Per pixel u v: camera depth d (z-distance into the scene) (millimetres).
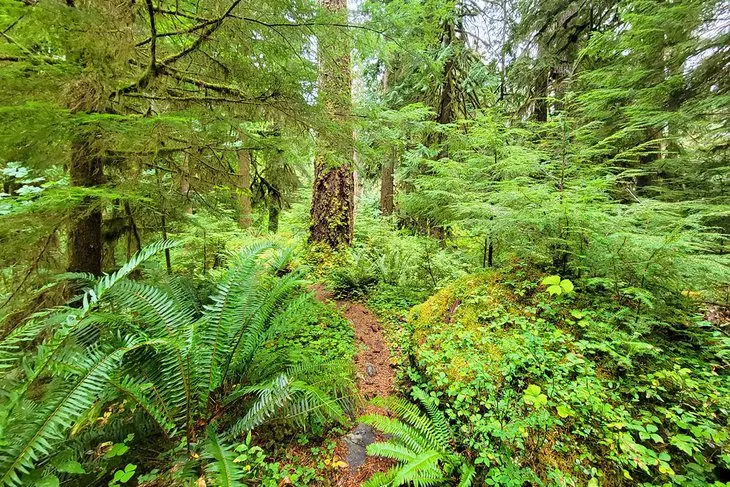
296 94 3209
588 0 6105
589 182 3336
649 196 5324
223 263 5879
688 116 4008
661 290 2928
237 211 4836
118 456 1915
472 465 2076
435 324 3645
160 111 3293
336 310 4508
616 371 2447
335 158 3949
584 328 2844
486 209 3590
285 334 3291
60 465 1530
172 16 2588
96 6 1968
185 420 2150
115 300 2236
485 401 2312
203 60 3027
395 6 3088
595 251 3105
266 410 2066
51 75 2039
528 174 4246
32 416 1436
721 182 4742
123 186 2797
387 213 10250
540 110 7496
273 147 3588
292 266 5434
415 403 2875
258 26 2633
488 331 3137
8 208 2471
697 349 2684
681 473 1806
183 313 2543
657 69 4590
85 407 1508
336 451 2379
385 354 3809
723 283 2891
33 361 1634
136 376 2066
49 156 2270
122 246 4141
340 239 6121
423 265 5746
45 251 2895
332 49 3266
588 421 2131
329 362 2783
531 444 2049
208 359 2256
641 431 1844
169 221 4277
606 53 5324
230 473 1648
